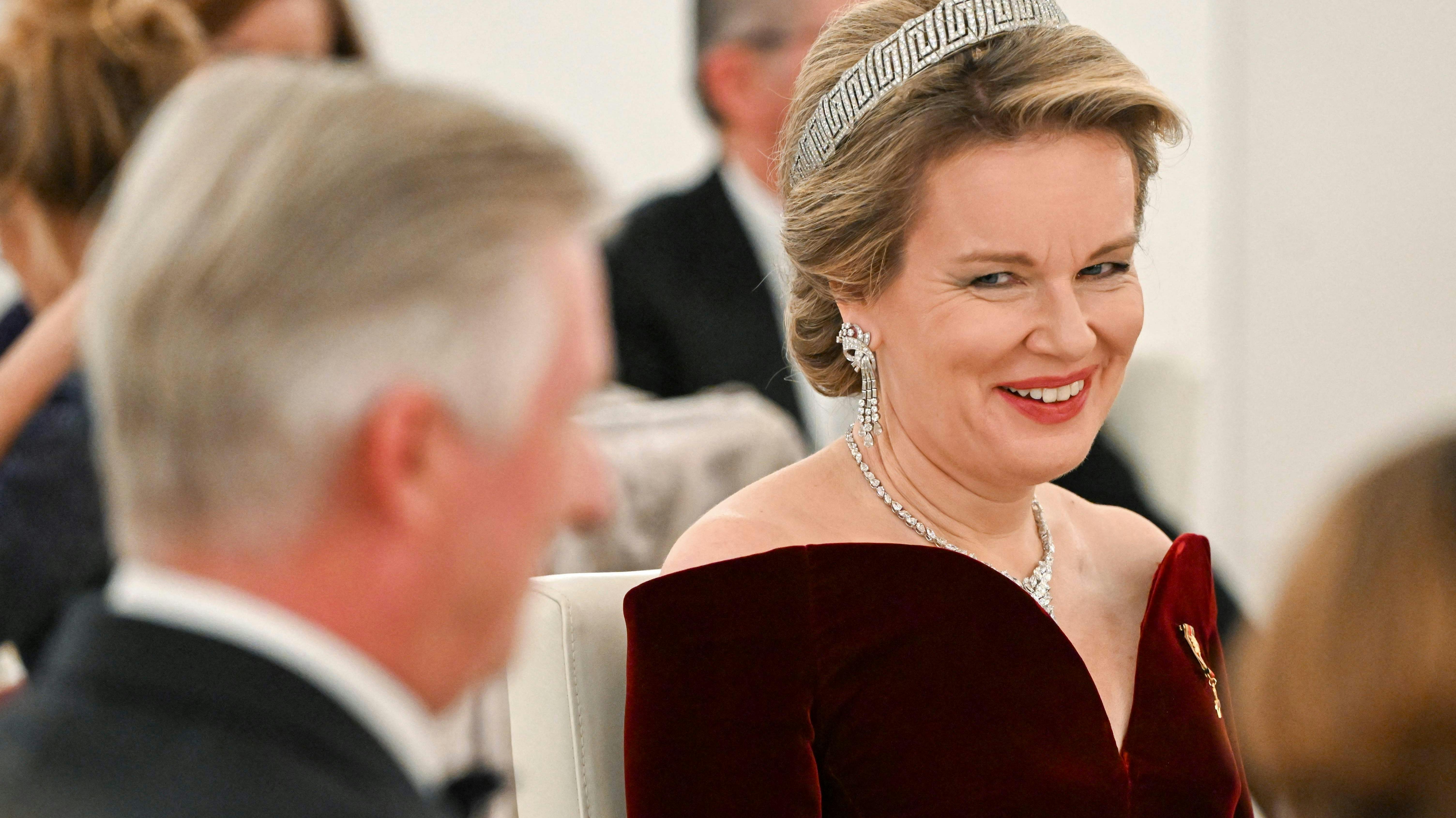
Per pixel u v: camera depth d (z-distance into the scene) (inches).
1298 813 97.1
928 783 137.9
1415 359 460.4
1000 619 141.2
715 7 348.2
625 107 378.3
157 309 66.3
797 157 150.3
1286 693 94.3
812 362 157.8
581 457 78.5
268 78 70.5
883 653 139.3
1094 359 139.1
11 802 63.4
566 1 372.5
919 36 136.9
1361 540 93.3
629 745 139.3
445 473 70.7
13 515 152.9
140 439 67.8
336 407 66.9
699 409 255.9
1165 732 147.9
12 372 152.6
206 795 63.9
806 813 135.8
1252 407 460.4
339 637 70.3
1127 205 137.2
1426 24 450.0
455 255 68.1
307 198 66.3
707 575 138.9
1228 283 457.1
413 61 365.7
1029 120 132.1
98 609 70.7
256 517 67.8
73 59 152.0
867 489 151.6
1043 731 139.8
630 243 326.6
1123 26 437.1
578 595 152.2
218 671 66.9
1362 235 457.4
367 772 68.3
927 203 135.9
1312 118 452.1
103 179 153.2
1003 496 149.3
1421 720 89.1
